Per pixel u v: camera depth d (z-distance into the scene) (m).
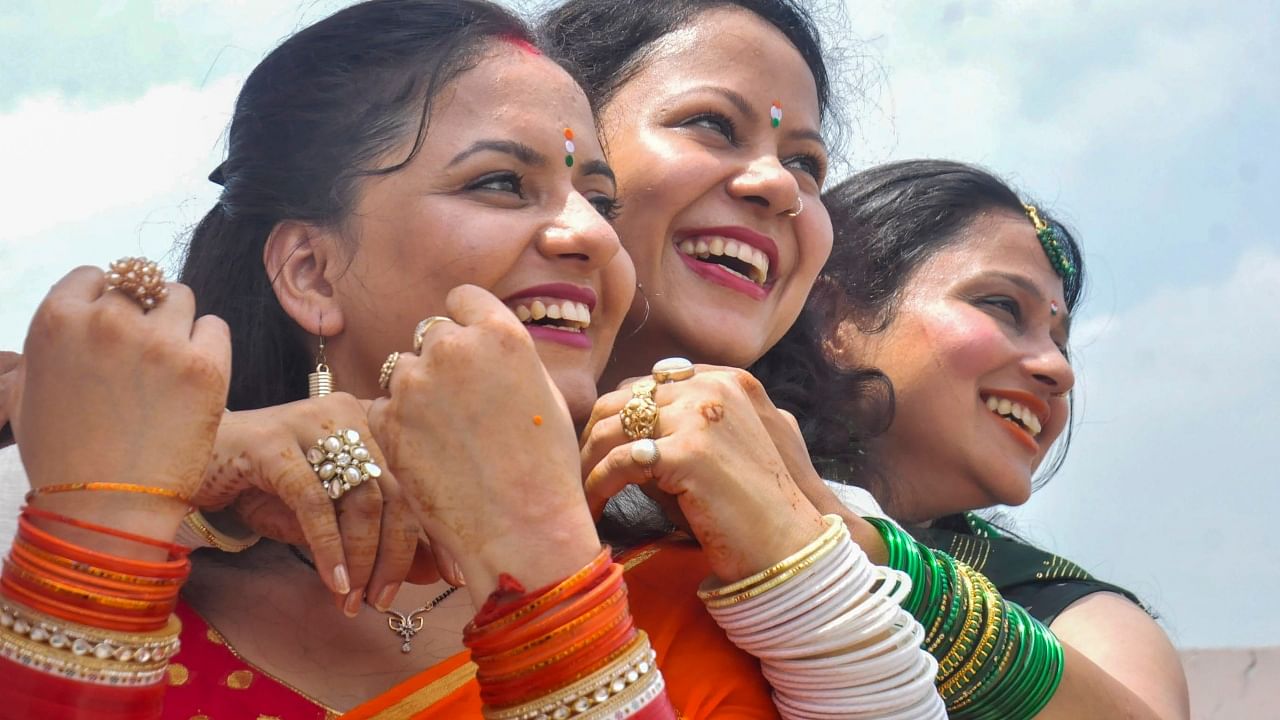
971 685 2.28
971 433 3.49
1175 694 2.93
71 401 1.54
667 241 2.71
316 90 2.17
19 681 1.47
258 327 2.19
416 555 1.91
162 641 1.55
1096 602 3.21
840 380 3.32
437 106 2.10
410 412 1.67
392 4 2.21
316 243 2.12
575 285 2.12
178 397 1.56
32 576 1.49
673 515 2.17
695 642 2.11
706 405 2.03
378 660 1.98
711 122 2.77
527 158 2.10
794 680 1.99
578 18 2.88
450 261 2.02
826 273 3.57
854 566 2.01
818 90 3.18
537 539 1.65
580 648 1.62
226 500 1.81
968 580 2.35
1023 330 3.63
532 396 1.69
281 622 1.98
